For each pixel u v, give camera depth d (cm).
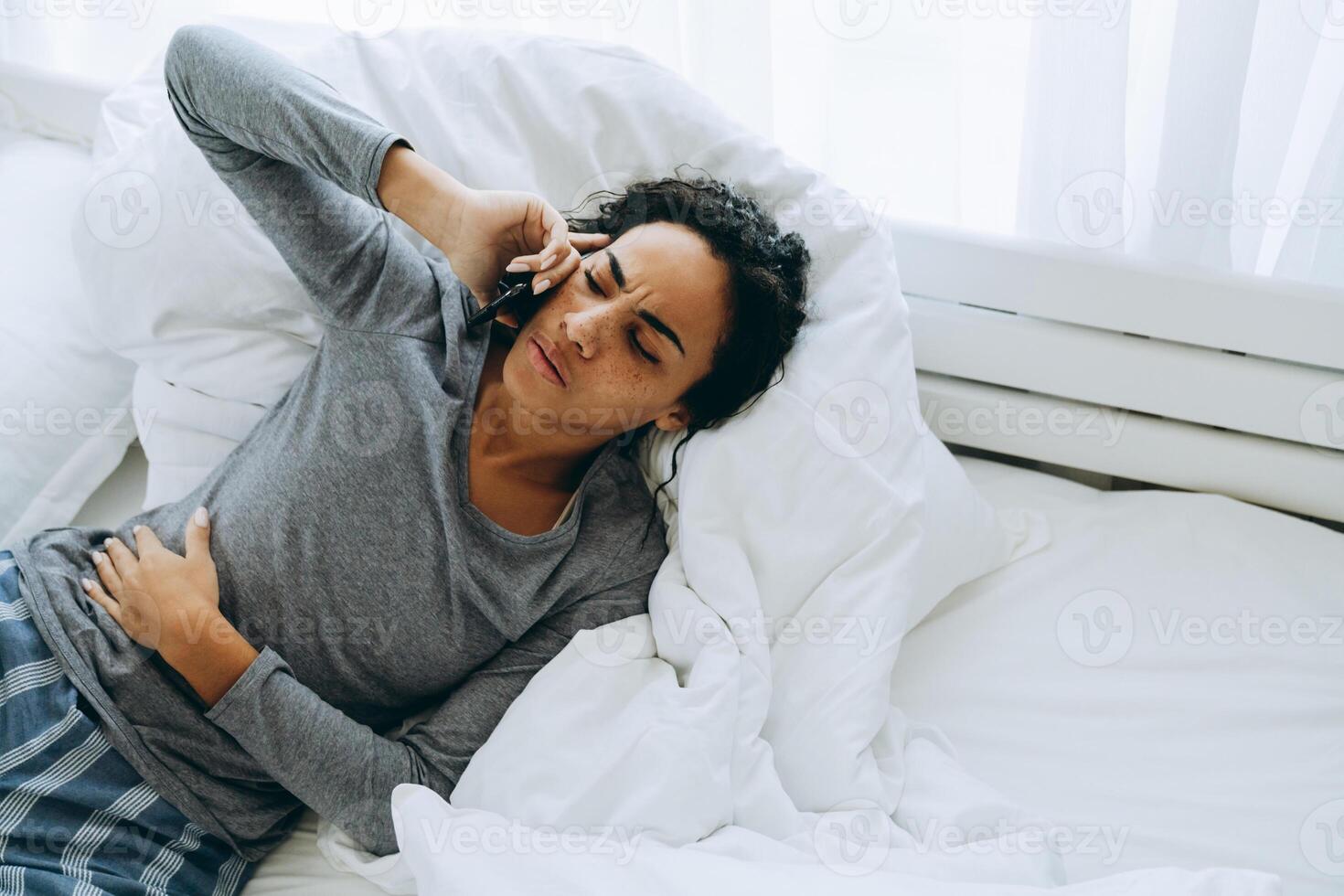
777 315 103
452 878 81
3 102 125
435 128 113
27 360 113
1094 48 105
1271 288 108
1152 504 121
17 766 89
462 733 99
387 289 104
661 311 96
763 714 97
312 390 104
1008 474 127
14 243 117
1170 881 81
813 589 104
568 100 114
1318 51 108
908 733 104
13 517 111
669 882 81
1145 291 112
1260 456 118
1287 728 103
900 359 109
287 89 96
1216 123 106
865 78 119
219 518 102
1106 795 100
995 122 122
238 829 97
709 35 121
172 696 95
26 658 92
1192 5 102
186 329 112
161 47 136
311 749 93
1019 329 117
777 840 92
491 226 97
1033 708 107
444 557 101
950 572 111
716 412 106
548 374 96
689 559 103
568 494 108
